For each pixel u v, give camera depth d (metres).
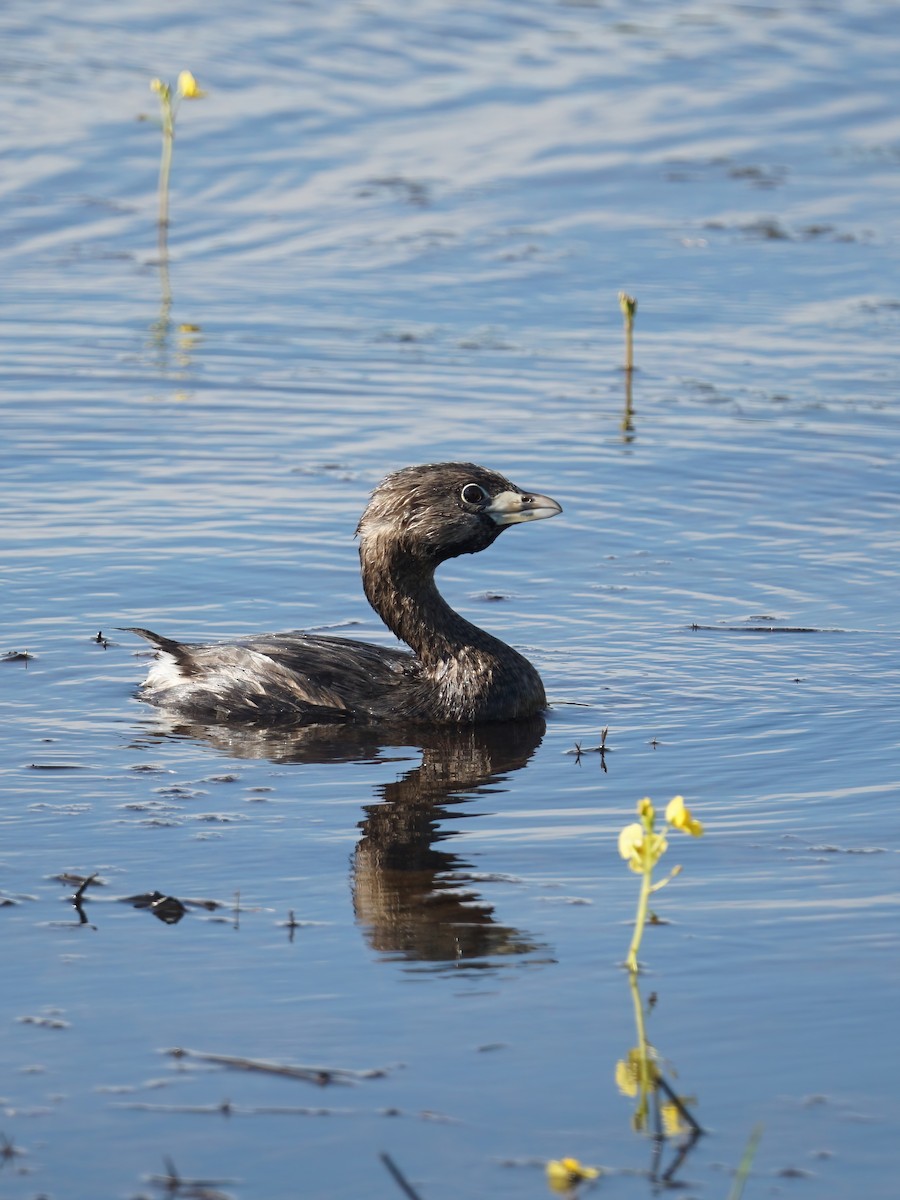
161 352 21.52
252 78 32.41
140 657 13.83
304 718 12.90
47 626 14.37
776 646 13.89
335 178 27.92
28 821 10.59
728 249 25.16
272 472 18.11
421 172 28.20
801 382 20.55
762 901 9.34
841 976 8.45
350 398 20.23
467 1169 6.96
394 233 25.81
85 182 27.47
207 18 35.78
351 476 17.98
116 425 19.33
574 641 14.15
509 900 9.42
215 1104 7.41
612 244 25.36
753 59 33.69
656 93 31.95
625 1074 7.62
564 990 8.38
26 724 12.45
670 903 9.34
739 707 12.67
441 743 12.32
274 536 16.45
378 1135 7.18
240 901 9.44
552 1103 7.40
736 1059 7.73
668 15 36.38
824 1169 6.95
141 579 15.40
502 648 13.02
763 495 17.45
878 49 34.28
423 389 20.50
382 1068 7.67
